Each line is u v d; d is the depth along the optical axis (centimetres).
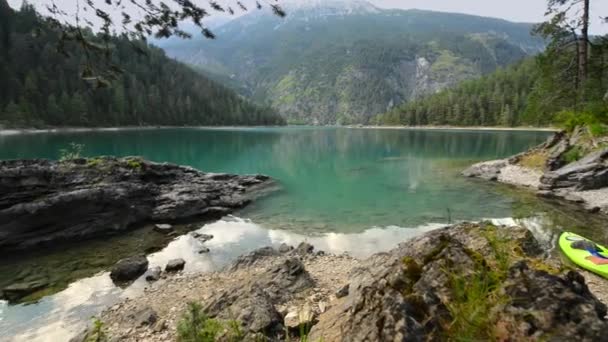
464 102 12975
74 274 1145
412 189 2347
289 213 1847
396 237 1445
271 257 1207
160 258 1283
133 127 10319
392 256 669
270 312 603
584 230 1377
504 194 2088
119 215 1622
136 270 1122
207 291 965
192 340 429
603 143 2083
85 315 891
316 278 945
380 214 1777
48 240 1421
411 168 3312
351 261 1144
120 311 883
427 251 380
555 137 2634
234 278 1056
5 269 1191
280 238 1476
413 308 308
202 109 13538
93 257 1298
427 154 4469
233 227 1639
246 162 3894
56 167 1681
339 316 552
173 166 2320
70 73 9131
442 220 1645
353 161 3934
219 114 14125
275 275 879
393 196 2161
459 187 2352
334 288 848
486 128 11838
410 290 330
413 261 362
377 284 391
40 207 1420
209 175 2472
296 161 3988
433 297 312
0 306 939
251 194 2267
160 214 1731
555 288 281
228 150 5138
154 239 1495
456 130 11156
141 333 716
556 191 1966
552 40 2984
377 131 11762
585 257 991
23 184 1483
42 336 807
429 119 14275
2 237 1341
